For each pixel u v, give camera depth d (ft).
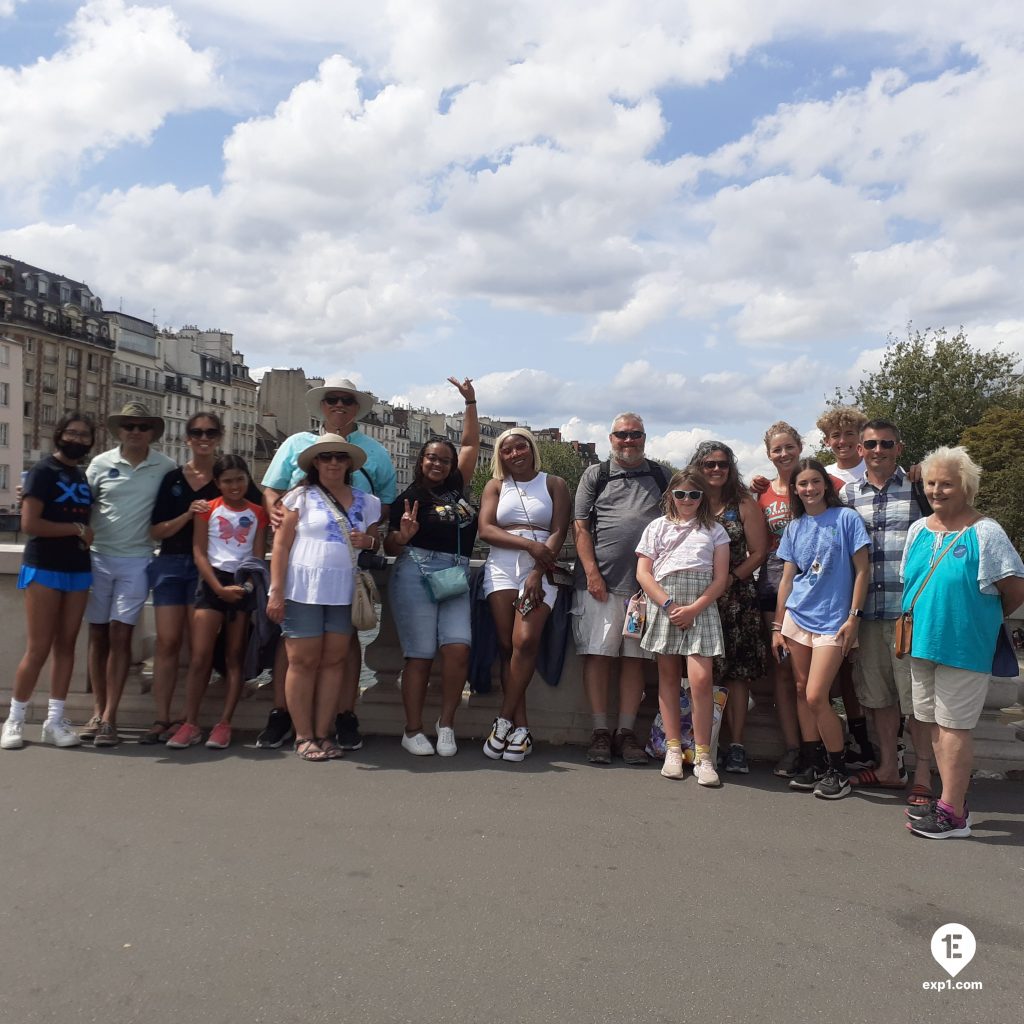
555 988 9.66
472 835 13.89
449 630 18.11
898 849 13.97
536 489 18.61
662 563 17.39
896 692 17.16
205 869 12.37
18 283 278.87
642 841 13.91
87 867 12.34
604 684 18.44
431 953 10.30
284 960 10.05
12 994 9.27
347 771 16.90
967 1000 9.70
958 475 14.74
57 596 17.89
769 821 15.03
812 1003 9.54
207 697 19.94
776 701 18.66
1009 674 14.71
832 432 19.84
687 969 10.14
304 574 17.28
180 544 18.74
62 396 286.46
